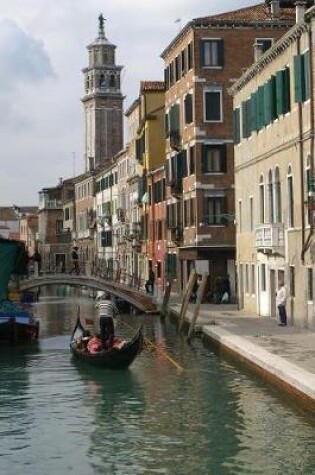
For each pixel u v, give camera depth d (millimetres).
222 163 43125
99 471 13727
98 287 47156
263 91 31062
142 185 59531
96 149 118688
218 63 43125
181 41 46000
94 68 118562
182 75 45969
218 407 18188
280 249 29516
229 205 43219
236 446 14945
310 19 25531
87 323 31234
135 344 23562
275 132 30000
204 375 22422
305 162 26656
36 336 32219
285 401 18203
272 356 20938
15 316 31359
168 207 51500
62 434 16219
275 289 31422
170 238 50500
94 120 118875
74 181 94562
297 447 14734
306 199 26641
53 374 23688
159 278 55531
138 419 17391
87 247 88062
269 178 31094
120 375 23109
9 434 16266
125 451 14867
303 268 27047
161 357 26203
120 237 71062
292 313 28719
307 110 26203
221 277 42531
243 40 43094
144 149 58062
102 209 80750
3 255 31766
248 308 35906
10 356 27781
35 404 19281
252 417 17062
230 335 26188
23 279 48562
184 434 15945
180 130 46938
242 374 22297
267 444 14984
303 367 18922
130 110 64812
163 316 41438
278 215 30172
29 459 14492
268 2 44406
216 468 13695
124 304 46281
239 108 35812
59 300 62000
